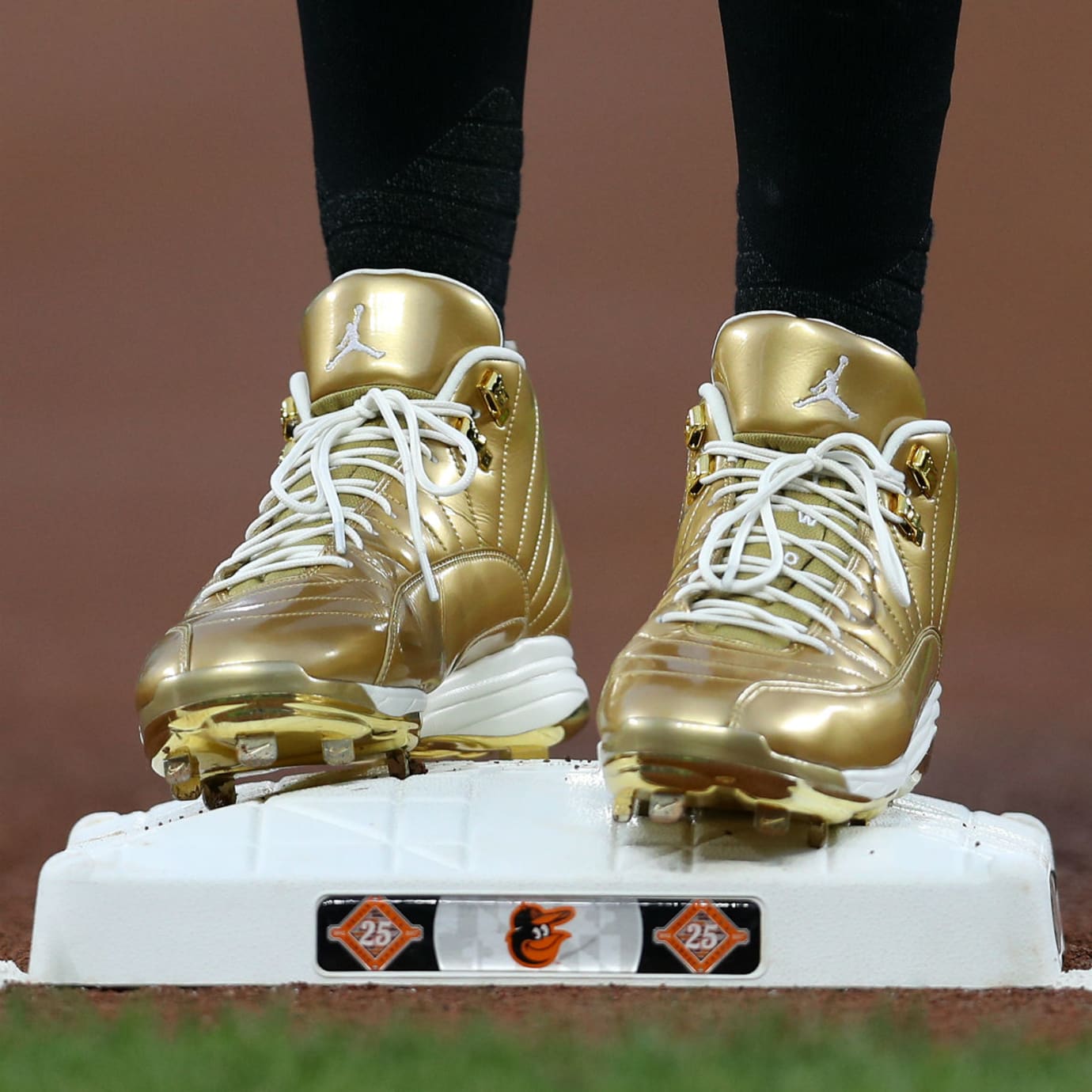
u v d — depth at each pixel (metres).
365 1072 3.06
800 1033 3.41
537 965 4.43
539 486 5.83
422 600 5.31
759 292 5.27
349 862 4.51
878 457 5.11
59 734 10.66
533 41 26.92
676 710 4.46
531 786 5.05
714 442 5.26
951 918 4.41
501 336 5.72
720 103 25.72
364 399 5.52
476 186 5.63
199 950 4.47
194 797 5.19
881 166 5.09
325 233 5.78
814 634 4.82
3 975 4.65
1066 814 8.55
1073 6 26.48
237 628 4.94
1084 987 4.42
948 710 11.41
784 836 4.62
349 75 5.49
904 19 4.97
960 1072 3.05
